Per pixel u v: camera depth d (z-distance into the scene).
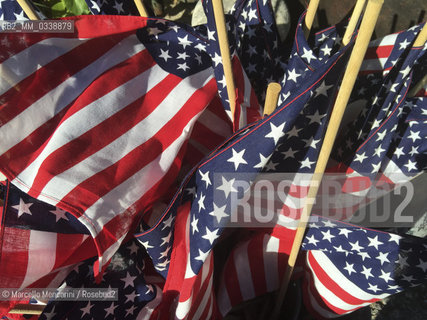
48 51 1.60
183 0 2.86
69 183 1.49
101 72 1.67
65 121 1.54
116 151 1.60
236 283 1.96
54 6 2.58
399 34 1.60
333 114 1.21
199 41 1.82
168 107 1.72
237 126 1.63
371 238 1.61
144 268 1.85
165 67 1.78
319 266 1.83
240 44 1.92
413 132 1.86
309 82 1.23
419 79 2.00
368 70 1.74
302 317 2.11
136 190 1.62
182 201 1.59
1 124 1.50
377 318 2.03
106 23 1.68
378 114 1.60
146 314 1.72
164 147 1.69
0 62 1.51
